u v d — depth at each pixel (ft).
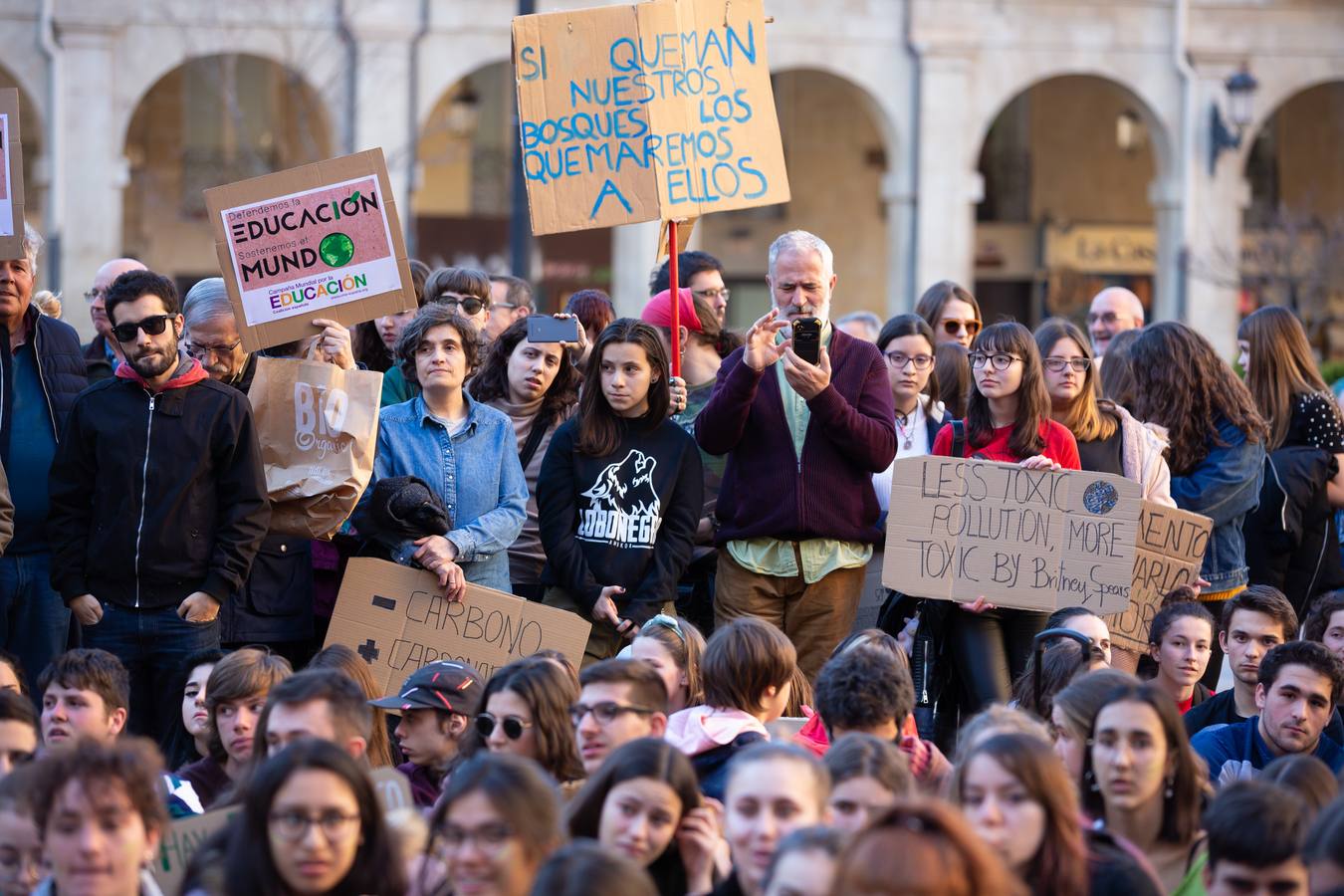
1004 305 187.52
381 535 42.27
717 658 34.81
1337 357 167.43
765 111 46.24
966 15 152.56
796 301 43.39
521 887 24.88
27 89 141.38
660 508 43.39
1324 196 185.37
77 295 141.28
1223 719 42.57
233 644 42.32
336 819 25.31
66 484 40.57
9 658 37.24
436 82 146.61
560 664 33.60
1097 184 187.21
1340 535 57.11
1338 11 156.04
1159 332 49.70
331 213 42.70
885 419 43.52
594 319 54.03
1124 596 41.70
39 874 27.48
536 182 45.75
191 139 172.55
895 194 153.58
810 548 43.55
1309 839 25.13
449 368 44.19
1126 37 154.30
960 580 42.14
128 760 25.43
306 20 144.46
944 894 19.03
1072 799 26.13
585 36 45.83
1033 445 43.42
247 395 42.73
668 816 27.43
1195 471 49.16
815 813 26.27
